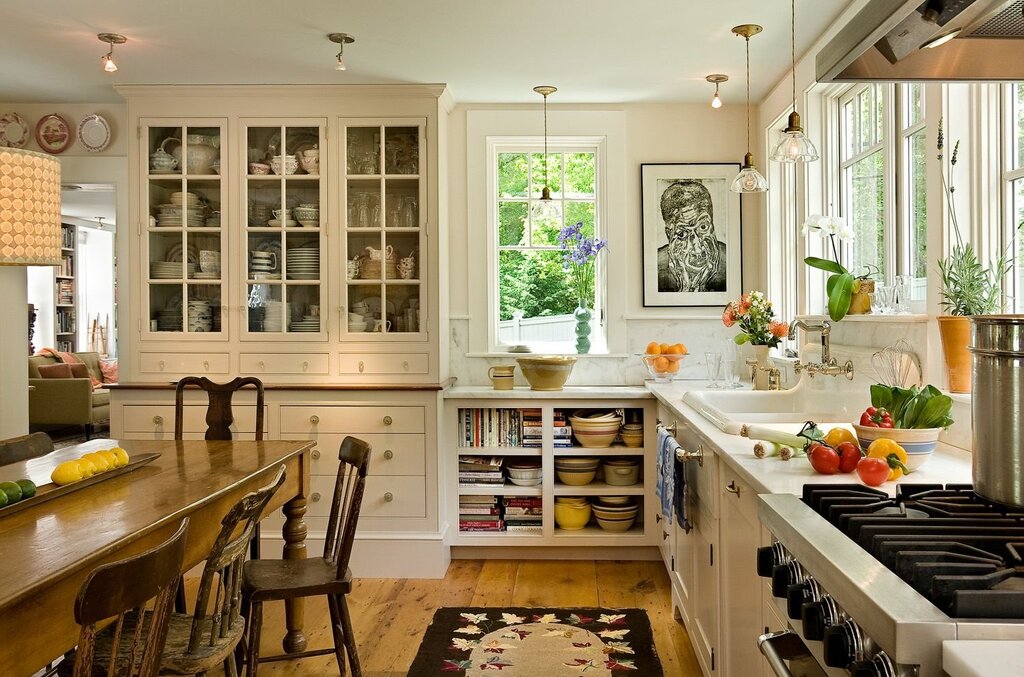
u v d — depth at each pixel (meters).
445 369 4.41
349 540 2.57
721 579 2.33
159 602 1.54
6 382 3.89
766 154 4.32
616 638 3.16
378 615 3.46
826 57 1.72
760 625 1.85
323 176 4.19
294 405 4.11
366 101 4.18
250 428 4.14
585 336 4.57
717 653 2.40
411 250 4.19
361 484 2.57
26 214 2.80
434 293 4.16
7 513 1.93
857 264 3.30
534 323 4.69
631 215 4.60
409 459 4.07
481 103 4.56
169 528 1.99
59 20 3.23
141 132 4.23
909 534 1.17
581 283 4.65
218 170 4.24
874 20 1.43
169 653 1.93
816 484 1.60
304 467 3.05
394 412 4.09
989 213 2.23
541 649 3.05
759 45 3.53
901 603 0.93
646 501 4.21
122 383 4.28
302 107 4.20
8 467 2.53
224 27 3.31
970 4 1.38
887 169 2.93
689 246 4.57
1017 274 2.16
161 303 4.27
